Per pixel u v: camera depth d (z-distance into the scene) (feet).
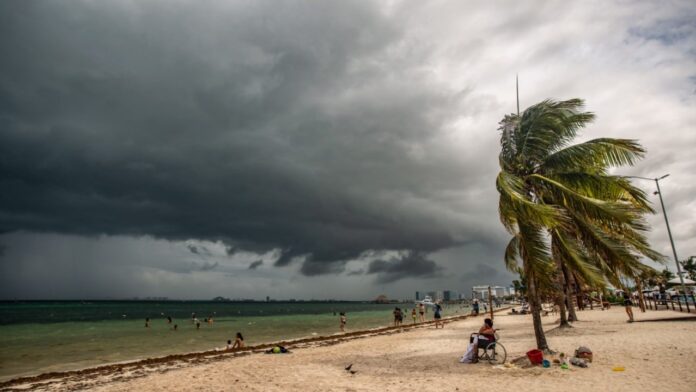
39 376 47.75
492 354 41.73
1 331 136.67
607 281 47.93
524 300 272.72
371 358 51.49
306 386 35.19
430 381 34.32
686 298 88.02
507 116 49.19
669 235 95.71
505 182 39.65
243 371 44.73
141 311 407.64
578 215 45.65
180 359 60.18
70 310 431.84
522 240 40.73
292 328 145.89
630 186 41.32
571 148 46.85
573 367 35.70
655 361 36.58
